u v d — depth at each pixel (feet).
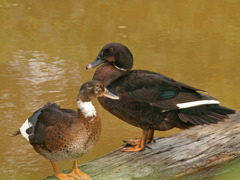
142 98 27.14
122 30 58.08
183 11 66.64
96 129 23.59
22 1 70.03
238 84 42.78
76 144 23.30
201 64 47.52
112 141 34.06
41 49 51.39
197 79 43.68
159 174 26.40
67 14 64.08
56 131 23.30
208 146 29.22
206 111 26.84
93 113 23.38
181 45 53.26
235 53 51.06
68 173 26.50
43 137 23.70
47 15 63.41
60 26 59.16
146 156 27.86
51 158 24.50
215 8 68.33
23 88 41.11
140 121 27.76
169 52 50.85
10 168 30.35
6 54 49.47
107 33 56.85
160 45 53.06
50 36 55.52
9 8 66.23
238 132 30.78
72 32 57.00
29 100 38.75
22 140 34.30
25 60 47.93
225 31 58.65
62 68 46.16
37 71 45.14
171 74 44.68
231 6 69.26
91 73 45.21
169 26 60.23
